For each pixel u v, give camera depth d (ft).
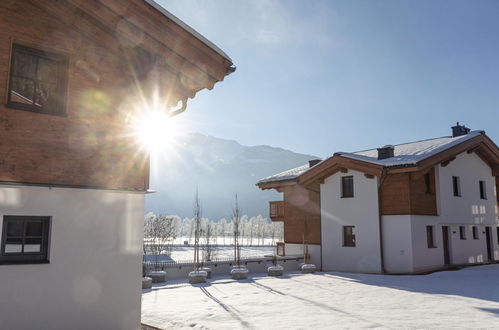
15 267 20.63
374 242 69.00
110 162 24.22
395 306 35.86
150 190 25.09
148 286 50.52
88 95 23.90
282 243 87.86
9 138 21.16
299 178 79.66
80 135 23.34
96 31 24.25
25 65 22.66
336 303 37.96
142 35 24.53
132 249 24.34
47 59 23.29
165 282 57.77
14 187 21.09
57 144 22.53
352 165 70.69
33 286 20.99
